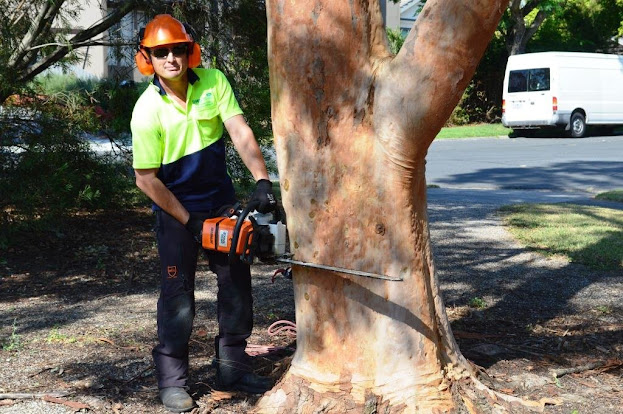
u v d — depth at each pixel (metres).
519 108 24.70
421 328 3.34
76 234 8.06
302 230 3.32
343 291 3.31
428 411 3.29
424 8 2.98
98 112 8.18
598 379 4.03
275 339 4.72
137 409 3.64
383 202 3.22
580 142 23.05
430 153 20.33
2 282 6.36
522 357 4.33
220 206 3.65
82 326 5.07
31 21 7.90
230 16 8.54
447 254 7.50
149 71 3.54
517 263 7.05
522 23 27.69
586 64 24.52
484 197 11.96
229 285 3.69
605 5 32.84
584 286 6.17
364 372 3.33
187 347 3.67
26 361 4.33
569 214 9.59
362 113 3.18
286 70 3.25
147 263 7.07
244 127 3.59
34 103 7.57
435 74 2.96
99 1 8.52
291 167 3.30
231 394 3.77
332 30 3.15
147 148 3.46
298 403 3.40
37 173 7.22
